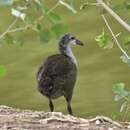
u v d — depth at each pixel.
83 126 11.57
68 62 14.49
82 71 23.17
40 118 12.04
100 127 11.61
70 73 14.29
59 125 11.52
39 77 14.11
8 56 25.72
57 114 12.24
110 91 20.78
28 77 23.14
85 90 21.06
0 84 22.42
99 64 23.80
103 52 24.77
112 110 18.50
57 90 14.00
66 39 15.38
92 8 29.16
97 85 21.59
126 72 22.78
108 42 12.09
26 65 24.59
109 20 27.91
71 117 12.09
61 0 9.18
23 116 12.19
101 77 22.45
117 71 22.89
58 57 14.66
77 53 25.17
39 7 9.30
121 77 22.36
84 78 22.39
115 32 26.11
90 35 26.97
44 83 13.90
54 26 9.27
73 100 19.84
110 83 21.78
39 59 25.23
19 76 23.27
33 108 19.61
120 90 12.14
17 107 19.92
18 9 9.37
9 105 20.16
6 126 11.38
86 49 25.47
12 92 21.52
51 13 9.21
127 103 12.80
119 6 11.58
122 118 15.19
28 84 22.31
